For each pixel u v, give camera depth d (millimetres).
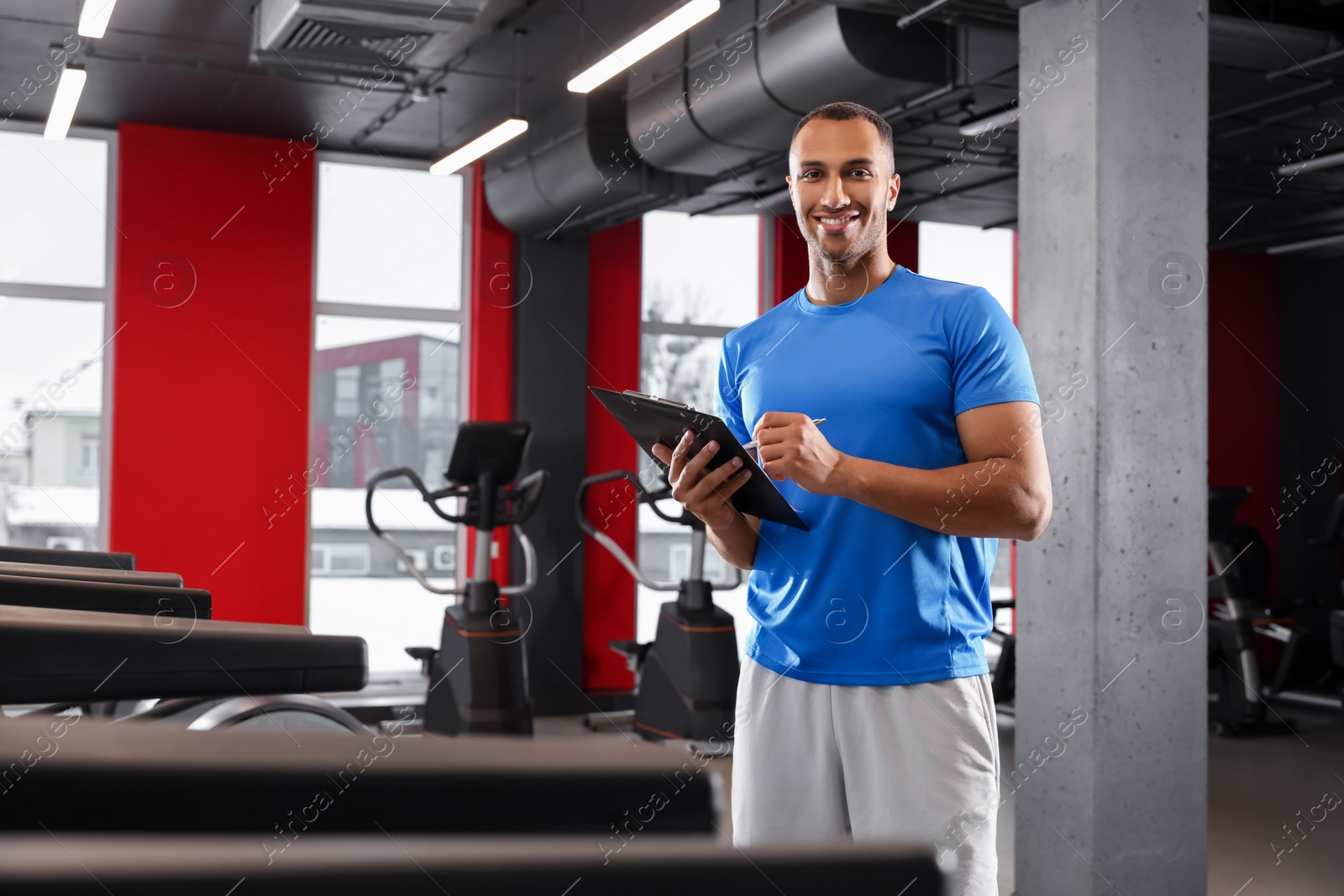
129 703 1376
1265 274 8477
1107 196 3066
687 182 5848
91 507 6348
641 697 5695
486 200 6891
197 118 6254
